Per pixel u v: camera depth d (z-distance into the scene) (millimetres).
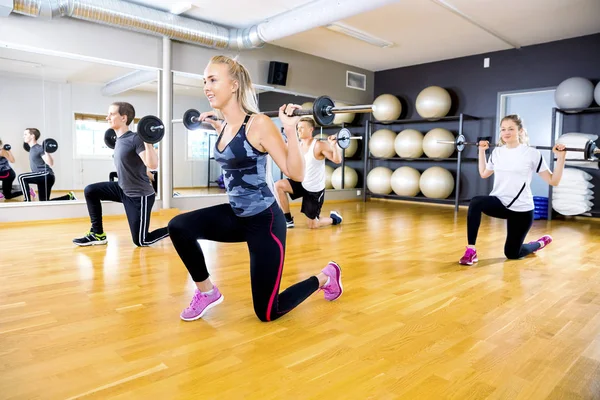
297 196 3873
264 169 1480
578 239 3576
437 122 6324
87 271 2385
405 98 6727
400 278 2336
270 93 5867
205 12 4383
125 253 2822
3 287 2086
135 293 2021
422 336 1576
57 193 5645
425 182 5895
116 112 2738
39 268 2432
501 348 1481
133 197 2863
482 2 4051
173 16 4242
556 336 1588
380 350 1455
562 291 2129
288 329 1624
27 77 5078
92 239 3045
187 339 1523
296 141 1355
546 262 2736
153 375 1269
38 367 1305
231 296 1995
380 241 3369
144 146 2699
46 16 3604
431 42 5367
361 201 6746
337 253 2924
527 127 5586
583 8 4176
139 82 5344
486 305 1920
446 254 2932
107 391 1176
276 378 1261
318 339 1537
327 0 3832
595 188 4941
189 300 1937
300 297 1729
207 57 4941
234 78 1423
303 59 5953
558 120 5156
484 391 1199
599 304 1944
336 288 1915
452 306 1902
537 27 4742
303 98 6191
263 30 4449
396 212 5316
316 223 3947
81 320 1687
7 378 1235
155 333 1573
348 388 1210
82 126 5738
